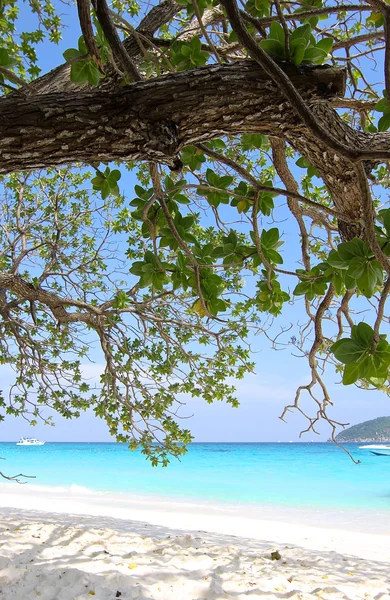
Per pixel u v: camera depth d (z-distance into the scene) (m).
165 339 6.28
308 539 9.58
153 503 15.72
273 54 1.64
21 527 7.18
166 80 1.67
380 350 1.37
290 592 4.57
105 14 1.54
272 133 1.89
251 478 25.70
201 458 44.75
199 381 6.45
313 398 3.28
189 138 1.79
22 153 1.62
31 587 4.21
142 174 6.73
